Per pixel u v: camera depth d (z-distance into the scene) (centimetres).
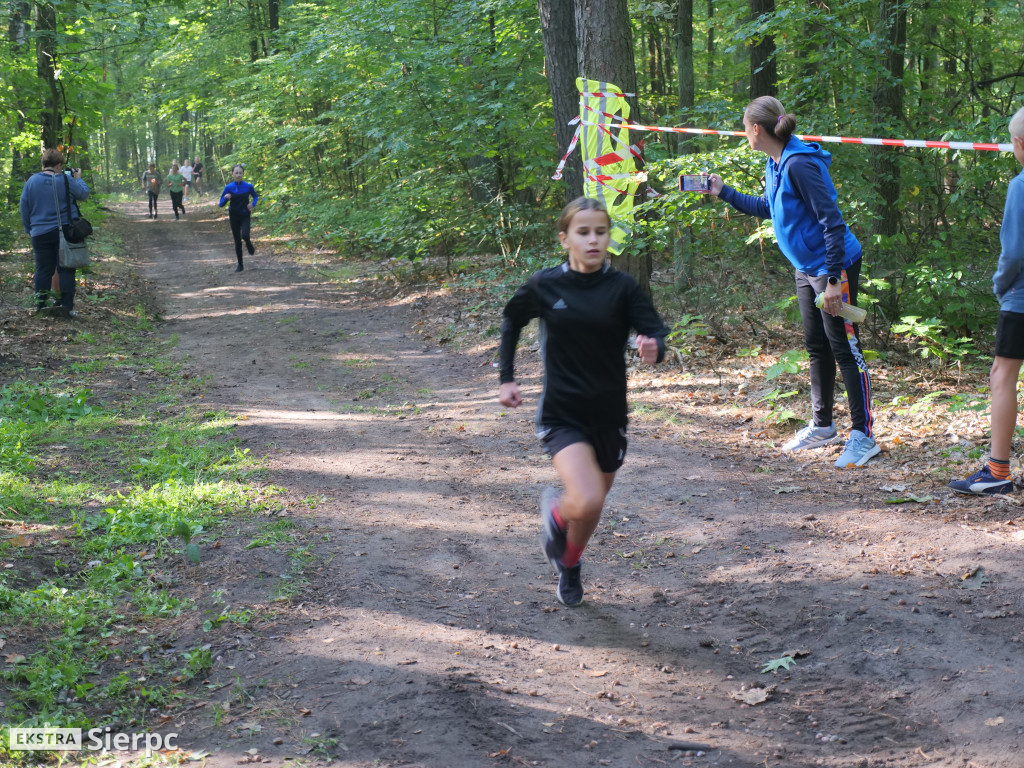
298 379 818
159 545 416
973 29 1163
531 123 1182
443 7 1238
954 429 564
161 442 586
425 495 507
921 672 310
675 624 362
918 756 268
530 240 1233
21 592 356
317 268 1555
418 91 1191
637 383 738
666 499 496
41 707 286
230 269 1609
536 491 516
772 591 379
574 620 364
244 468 538
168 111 2744
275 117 2072
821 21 855
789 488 498
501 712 290
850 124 876
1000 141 741
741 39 883
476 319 1021
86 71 1295
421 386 796
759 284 963
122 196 4372
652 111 1363
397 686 300
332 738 270
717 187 560
